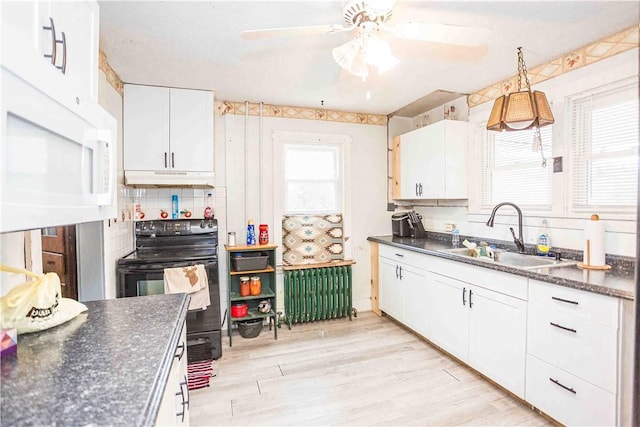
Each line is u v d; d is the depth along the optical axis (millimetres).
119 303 1379
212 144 2850
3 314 998
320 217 3545
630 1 1617
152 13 1688
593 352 1568
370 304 3814
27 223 639
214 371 2424
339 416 1910
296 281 3312
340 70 2439
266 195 3369
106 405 676
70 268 2074
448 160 3000
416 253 2926
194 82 2668
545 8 1682
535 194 2531
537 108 1997
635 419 673
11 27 583
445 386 2211
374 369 2441
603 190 2098
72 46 933
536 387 1854
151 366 846
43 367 835
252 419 1889
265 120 3346
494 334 2131
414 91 2959
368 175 3771
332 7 1659
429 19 1771
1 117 553
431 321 2738
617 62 1966
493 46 2098
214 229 3057
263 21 1785
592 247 1930
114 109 2434
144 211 2961
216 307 2631
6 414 641
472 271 2305
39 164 689
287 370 2436
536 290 1846
